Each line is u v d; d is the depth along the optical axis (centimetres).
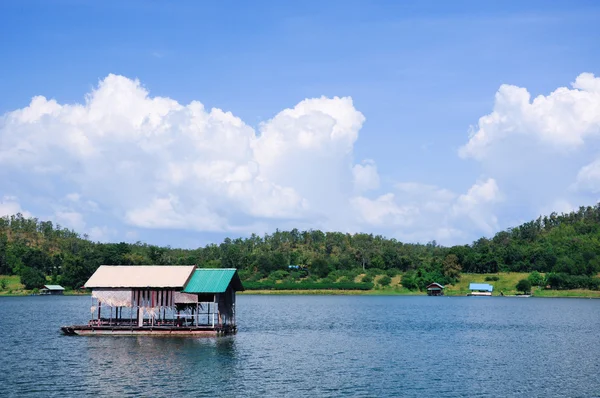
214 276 9475
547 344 9125
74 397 5250
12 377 6075
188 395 5375
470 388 5775
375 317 14375
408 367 6881
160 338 8956
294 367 6788
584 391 5678
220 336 9275
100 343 8444
